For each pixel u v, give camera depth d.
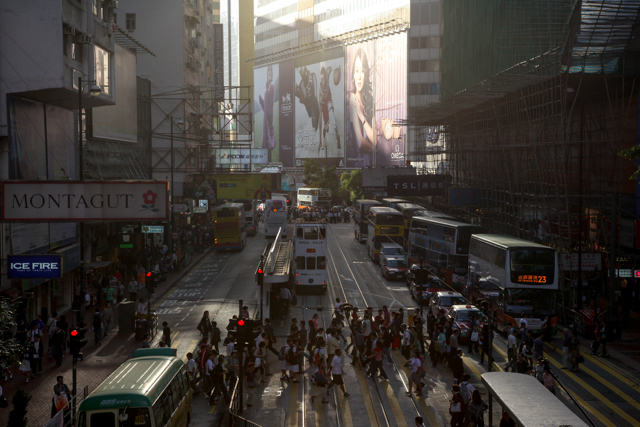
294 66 123.75
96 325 25.25
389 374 21.62
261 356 20.80
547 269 27.09
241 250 56.03
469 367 22.48
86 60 29.02
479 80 50.72
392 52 95.38
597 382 20.75
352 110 106.81
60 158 31.59
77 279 33.06
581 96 36.00
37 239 27.38
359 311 31.66
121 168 44.00
